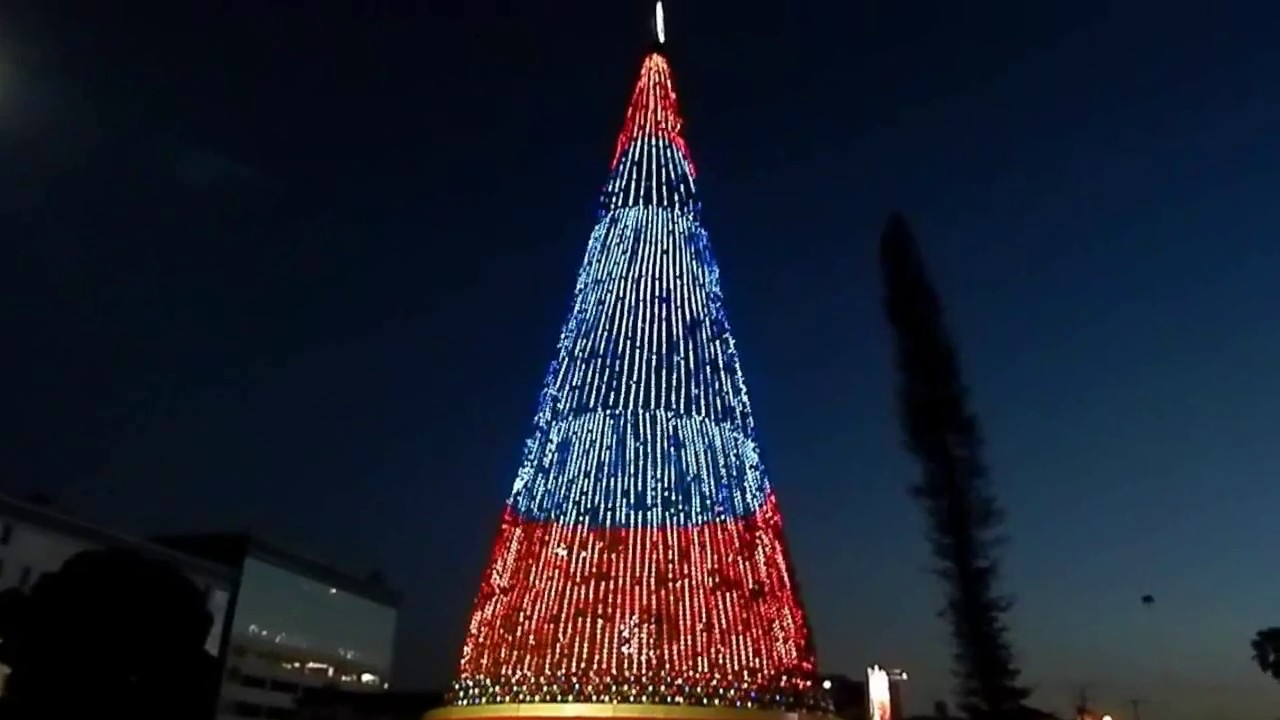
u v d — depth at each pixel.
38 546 50.50
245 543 64.19
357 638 74.06
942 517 18.56
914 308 19.30
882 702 38.88
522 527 24.41
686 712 22.56
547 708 22.89
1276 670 43.12
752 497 24.05
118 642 14.00
